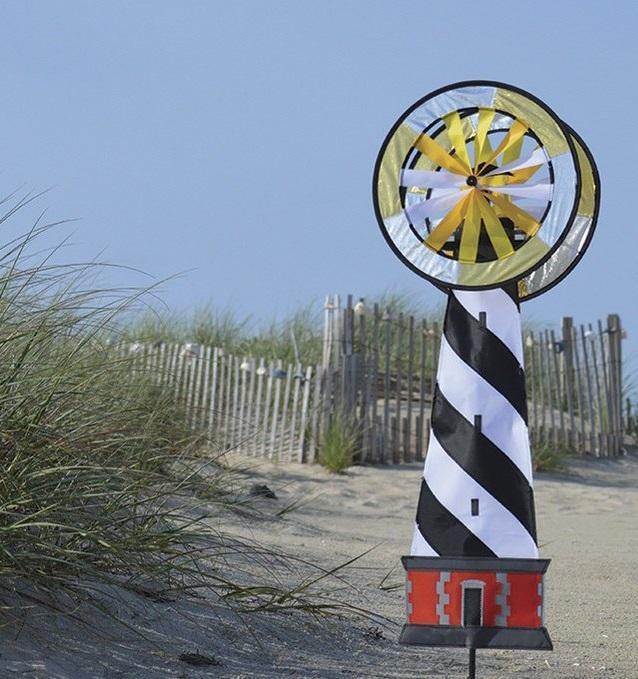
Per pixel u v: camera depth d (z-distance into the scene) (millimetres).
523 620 7121
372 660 8383
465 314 7445
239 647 8109
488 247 7434
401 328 25531
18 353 8367
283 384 25125
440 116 7539
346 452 23562
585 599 11750
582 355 28844
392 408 27062
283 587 10023
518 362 7363
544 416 27734
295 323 31000
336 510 19266
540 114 7383
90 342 9453
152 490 8820
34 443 7871
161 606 8352
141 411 10258
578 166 7305
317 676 7766
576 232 8148
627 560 14742
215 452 18656
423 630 7207
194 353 25531
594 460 27922
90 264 8930
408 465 24922
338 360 24656
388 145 7582
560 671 8547
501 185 7441
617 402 29250
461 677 8172
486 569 7168
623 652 9398
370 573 11922
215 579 9219
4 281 8305
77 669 7066
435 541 7301
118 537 8125
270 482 21094
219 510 12383
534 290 8234
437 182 7512
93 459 8648
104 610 7582
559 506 21875
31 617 7418
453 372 7410
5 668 6793
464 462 7305
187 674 7371
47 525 7336
